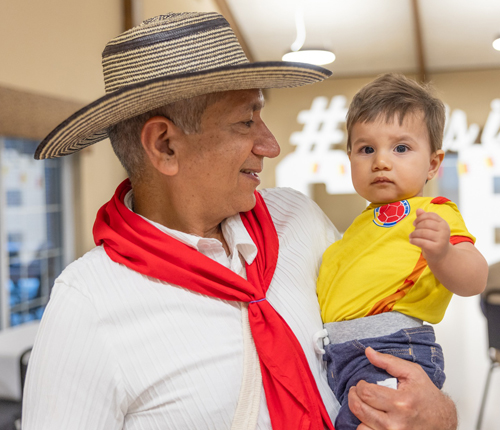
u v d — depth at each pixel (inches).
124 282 41.8
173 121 42.7
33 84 185.6
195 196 44.6
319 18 373.4
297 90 441.7
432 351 43.9
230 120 42.8
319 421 41.6
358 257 47.7
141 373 39.6
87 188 220.2
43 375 38.7
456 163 402.0
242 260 48.0
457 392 155.9
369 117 48.8
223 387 40.5
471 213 395.9
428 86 53.6
